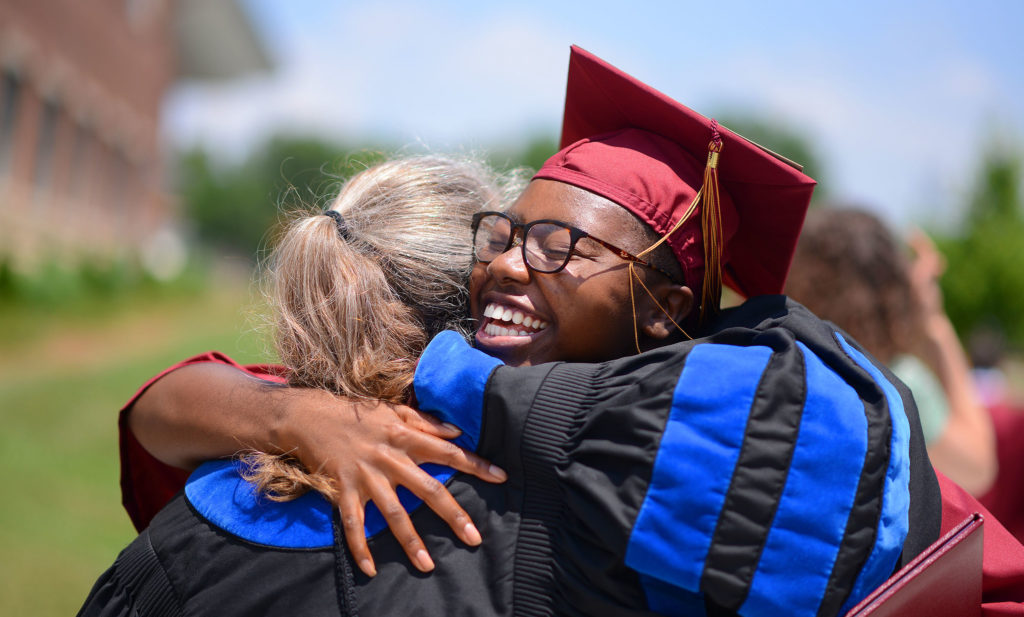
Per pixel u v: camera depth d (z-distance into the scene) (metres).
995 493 3.19
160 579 1.54
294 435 1.57
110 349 12.00
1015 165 21.81
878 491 1.35
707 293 1.77
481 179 2.19
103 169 17.77
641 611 1.36
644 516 1.32
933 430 2.78
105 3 16.95
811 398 1.35
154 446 1.85
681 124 1.71
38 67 14.16
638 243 1.63
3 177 13.36
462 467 1.49
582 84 1.87
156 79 20.52
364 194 1.92
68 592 4.30
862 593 1.34
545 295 1.63
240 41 22.11
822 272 2.81
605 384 1.45
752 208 1.80
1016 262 20.98
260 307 1.94
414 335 1.74
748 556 1.29
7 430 6.96
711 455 1.32
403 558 1.46
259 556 1.48
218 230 63.88
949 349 2.97
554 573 1.41
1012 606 1.51
